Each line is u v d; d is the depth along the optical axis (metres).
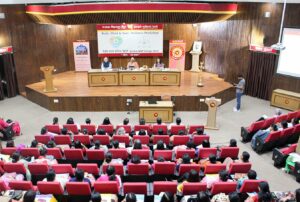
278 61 14.16
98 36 16.95
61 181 6.71
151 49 17.23
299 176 8.41
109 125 9.80
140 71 14.59
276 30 14.05
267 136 9.70
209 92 13.72
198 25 17.20
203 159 7.84
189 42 17.61
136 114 13.12
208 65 17.31
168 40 17.55
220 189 6.21
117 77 14.67
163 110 12.18
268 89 14.92
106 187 6.16
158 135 8.96
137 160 7.16
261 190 5.83
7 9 14.34
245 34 15.14
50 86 13.90
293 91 13.85
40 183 6.18
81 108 13.45
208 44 17.02
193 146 8.52
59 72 17.52
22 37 15.16
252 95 15.66
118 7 12.89
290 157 8.77
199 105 13.38
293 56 13.53
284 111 13.62
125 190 6.25
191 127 9.78
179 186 6.54
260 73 15.02
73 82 15.59
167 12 13.12
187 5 13.04
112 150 7.85
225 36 15.95
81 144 8.45
